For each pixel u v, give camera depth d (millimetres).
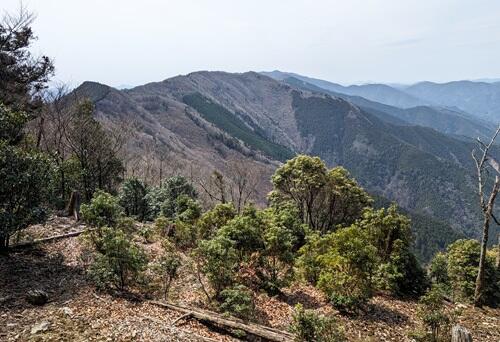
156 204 28031
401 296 16656
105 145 30500
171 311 10359
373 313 14141
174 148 128250
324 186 26734
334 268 14492
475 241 19750
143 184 30984
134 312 9781
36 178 11461
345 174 27297
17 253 12727
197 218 21266
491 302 17891
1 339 7613
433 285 18062
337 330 10328
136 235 18125
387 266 16625
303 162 26641
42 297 9578
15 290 10000
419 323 13664
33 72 23953
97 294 10562
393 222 17562
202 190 48750
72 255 13406
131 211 28531
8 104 20969
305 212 28266
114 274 11023
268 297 13789
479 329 14000
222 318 10125
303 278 16328
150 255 15359
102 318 9094
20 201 11336
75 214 18828
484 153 17734
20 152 11469
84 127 27797
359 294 14156
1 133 12164
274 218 19875
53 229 16125
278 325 11633
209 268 12070
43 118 25812
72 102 29469
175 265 12000
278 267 15406
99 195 13930
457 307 16031
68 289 10617
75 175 26219
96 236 13195
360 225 18859
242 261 14969
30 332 8016
